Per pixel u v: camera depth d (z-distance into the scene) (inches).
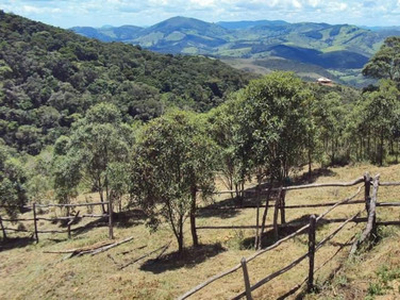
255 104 462.9
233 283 364.8
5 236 866.8
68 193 951.6
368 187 382.3
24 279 565.9
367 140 1170.0
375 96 1023.6
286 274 350.0
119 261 552.1
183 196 488.7
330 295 279.9
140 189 501.7
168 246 587.8
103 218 887.1
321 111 940.6
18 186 898.1
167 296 371.6
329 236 341.7
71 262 584.7
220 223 658.2
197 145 505.4
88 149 898.7
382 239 351.6
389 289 262.5
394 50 2245.3
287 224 503.8
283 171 497.0
